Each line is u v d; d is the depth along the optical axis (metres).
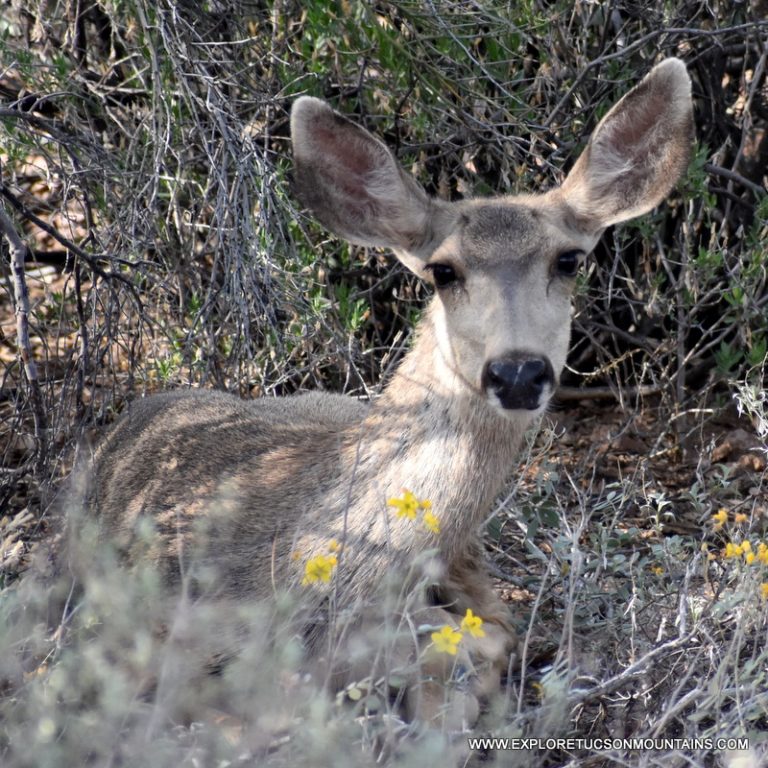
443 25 11.80
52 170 12.26
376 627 8.15
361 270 14.17
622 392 14.09
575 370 14.47
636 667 8.30
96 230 13.20
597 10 13.91
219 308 12.27
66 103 13.23
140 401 11.54
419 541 8.59
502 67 13.27
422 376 8.90
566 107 13.77
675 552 10.08
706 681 8.01
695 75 14.91
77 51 13.82
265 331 12.24
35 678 7.56
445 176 13.78
